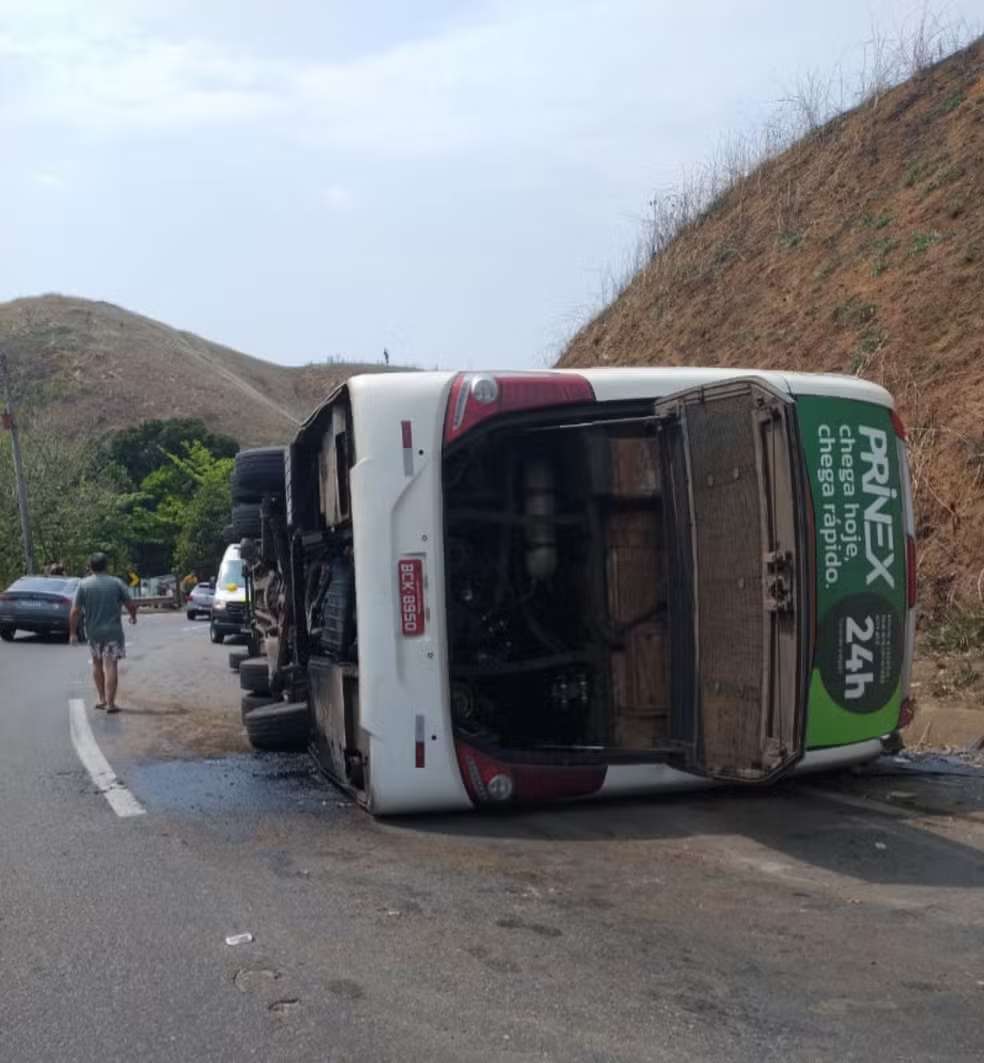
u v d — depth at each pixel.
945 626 10.80
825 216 17.34
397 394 6.48
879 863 5.87
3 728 10.84
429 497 6.43
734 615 6.02
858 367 13.79
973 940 4.82
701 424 6.25
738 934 4.89
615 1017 4.09
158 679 15.21
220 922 5.08
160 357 98.06
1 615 23.70
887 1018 4.09
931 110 17.02
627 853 6.06
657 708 6.77
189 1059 3.83
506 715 7.16
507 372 6.63
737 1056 3.81
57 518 47.59
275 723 8.72
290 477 8.95
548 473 7.13
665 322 19.36
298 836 6.47
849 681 5.97
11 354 91.25
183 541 56.88
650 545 6.87
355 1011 4.16
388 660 6.41
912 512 6.55
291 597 9.62
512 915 5.12
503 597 7.17
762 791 7.31
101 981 4.46
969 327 12.81
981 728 8.56
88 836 6.58
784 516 5.63
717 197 21.47
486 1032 3.99
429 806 6.54
